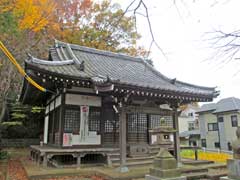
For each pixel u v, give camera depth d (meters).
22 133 21.75
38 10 11.90
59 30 17.50
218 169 9.77
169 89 8.99
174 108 10.21
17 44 11.84
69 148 9.72
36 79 9.40
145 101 9.68
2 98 13.43
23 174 8.63
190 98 9.73
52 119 12.24
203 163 10.71
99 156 10.51
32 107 19.95
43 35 16.30
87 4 18.16
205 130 31.06
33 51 14.87
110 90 7.81
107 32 12.65
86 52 14.90
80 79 9.32
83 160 10.32
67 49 13.65
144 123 11.77
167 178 6.00
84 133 10.18
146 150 10.98
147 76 13.31
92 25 18.62
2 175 8.54
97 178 7.79
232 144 5.95
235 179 5.62
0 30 8.66
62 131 9.73
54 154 9.09
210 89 11.56
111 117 11.00
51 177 7.68
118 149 10.01
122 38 19.12
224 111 27.80
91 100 10.65
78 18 18.44
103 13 17.48
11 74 13.12
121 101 8.72
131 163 9.39
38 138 22.17
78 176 8.00
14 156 14.53
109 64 13.85
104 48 19.38
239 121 26.44
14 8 9.59
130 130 11.26
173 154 10.46
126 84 7.99
